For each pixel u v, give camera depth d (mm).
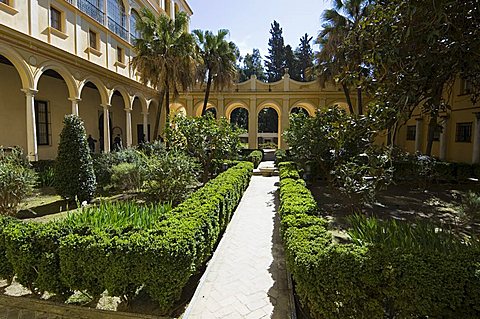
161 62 13891
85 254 2766
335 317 2258
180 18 14523
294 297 3213
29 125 9461
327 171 9844
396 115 2932
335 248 2467
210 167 10797
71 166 7352
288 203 4551
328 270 2279
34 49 9469
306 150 9680
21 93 12023
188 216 3600
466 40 2875
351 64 3715
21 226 3205
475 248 2496
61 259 2840
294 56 42094
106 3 14000
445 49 2900
